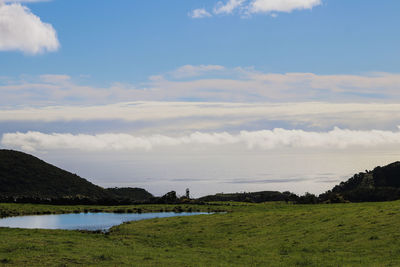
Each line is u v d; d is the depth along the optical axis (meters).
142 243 46.00
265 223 58.19
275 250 41.28
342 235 43.91
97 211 100.25
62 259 33.03
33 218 85.62
